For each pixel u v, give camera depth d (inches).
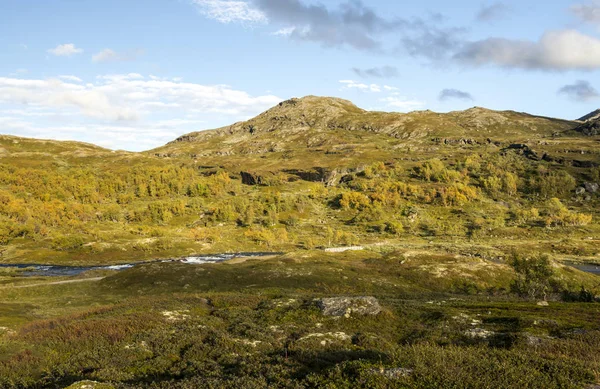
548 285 3216.0
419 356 821.9
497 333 1405.0
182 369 1027.3
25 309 2458.2
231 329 1529.3
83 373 1059.9
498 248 7303.2
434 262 4325.8
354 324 1673.2
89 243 7426.2
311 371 909.2
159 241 7608.3
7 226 7716.5
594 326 1482.5
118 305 2057.1
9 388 979.3
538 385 673.0
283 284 3533.5
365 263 4552.2
